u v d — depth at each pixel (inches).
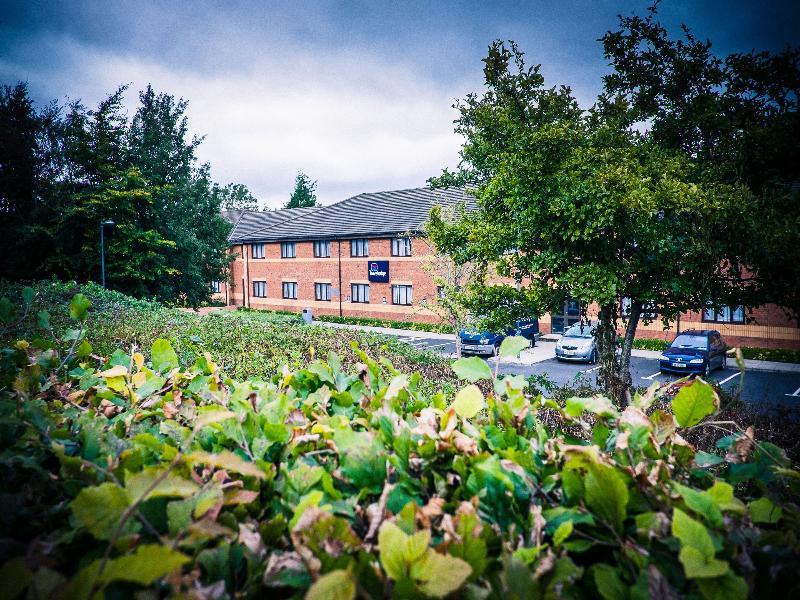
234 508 46.8
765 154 276.5
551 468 52.1
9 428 57.8
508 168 306.3
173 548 35.9
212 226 1288.1
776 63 277.1
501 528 43.6
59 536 41.6
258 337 327.3
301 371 90.0
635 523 42.9
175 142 1206.9
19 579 29.0
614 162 288.2
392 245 1274.6
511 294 346.9
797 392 568.4
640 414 54.6
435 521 44.1
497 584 35.4
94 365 106.5
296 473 48.7
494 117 353.7
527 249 321.4
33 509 45.1
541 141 293.1
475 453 53.7
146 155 1097.4
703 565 33.4
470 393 61.9
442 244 420.5
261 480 50.8
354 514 43.9
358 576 33.4
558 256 294.2
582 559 42.3
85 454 52.4
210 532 37.4
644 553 37.9
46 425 56.7
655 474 47.9
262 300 1669.5
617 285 282.7
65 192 930.7
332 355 89.1
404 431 54.3
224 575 37.7
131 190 960.9
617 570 38.5
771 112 289.4
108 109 975.6
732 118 290.4
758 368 732.0
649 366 754.2
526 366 739.4
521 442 57.3
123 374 82.3
